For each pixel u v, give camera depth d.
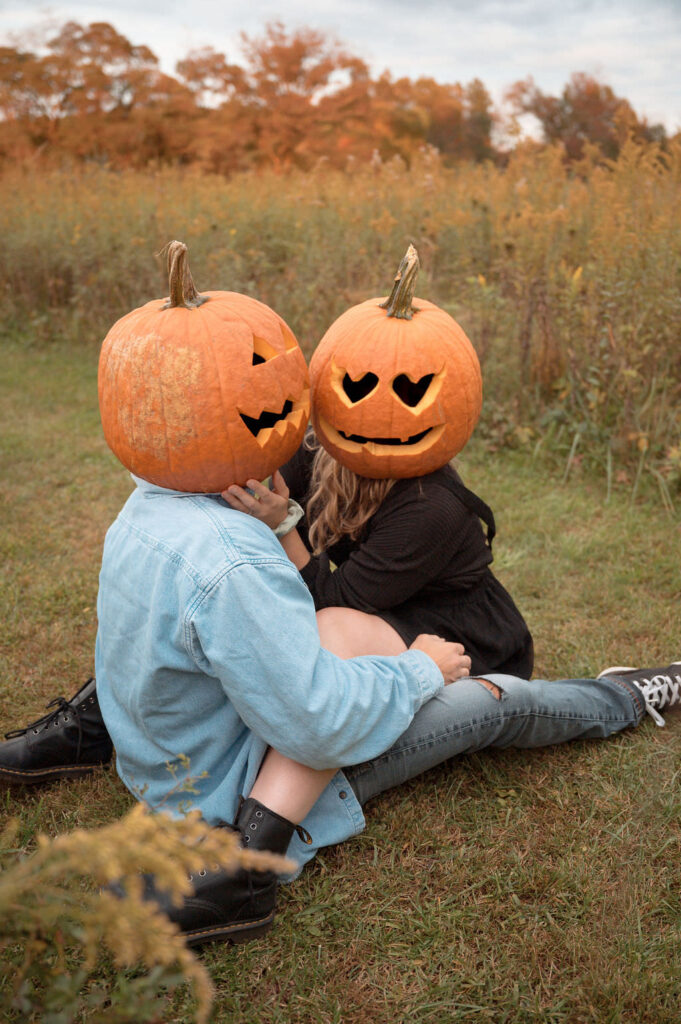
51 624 3.02
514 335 4.77
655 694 2.38
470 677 2.12
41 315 7.50
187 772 1.82
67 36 24.09
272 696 1.62
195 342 1.67
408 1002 1.65
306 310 5.77
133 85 24.77
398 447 2.05
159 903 1.62
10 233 7.65
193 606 1.59
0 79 22.84
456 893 1.89
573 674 2.73
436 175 8.17
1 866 1.46
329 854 1.99
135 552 1.71
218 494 1.82
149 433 1.69
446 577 2.18
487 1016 1.61
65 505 4.07
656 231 4.62
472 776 2.25
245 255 6.75
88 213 7.56
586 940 1.76
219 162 24.75
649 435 4.23
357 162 9.43
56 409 5.54
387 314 2.05
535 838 2.04
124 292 7.12
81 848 1.04
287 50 25.28
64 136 22.36
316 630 1.70
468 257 5.94
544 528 3.77
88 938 1.06
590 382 4.44
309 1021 1.62
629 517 3.85
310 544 2.32
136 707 1.77
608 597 3.18
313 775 1.77
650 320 4.43
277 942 1.76
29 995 1.36
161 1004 1.18
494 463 4.50
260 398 1.71
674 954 1.73
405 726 1.82
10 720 2.49
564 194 6.77
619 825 2.08
